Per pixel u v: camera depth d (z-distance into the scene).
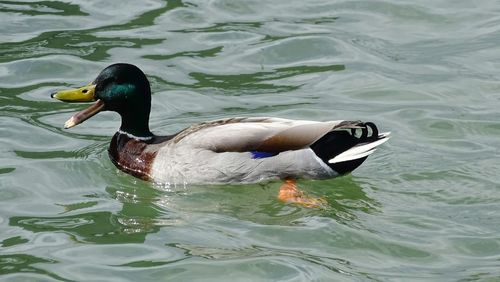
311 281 11.71
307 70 17.94
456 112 16.39
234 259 12.22
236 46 18.72
